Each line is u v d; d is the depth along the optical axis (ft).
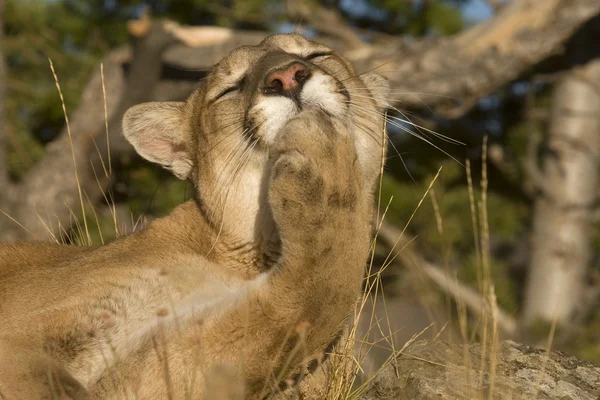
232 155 28.25
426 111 76.79
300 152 22.24
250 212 27.35
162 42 65.57
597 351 64.28
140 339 24.20
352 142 22.99
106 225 58.18
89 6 81.71
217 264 27.14
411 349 28.91
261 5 78.59
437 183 72.54
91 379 24.27
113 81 72.59
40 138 82.74
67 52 81.30
